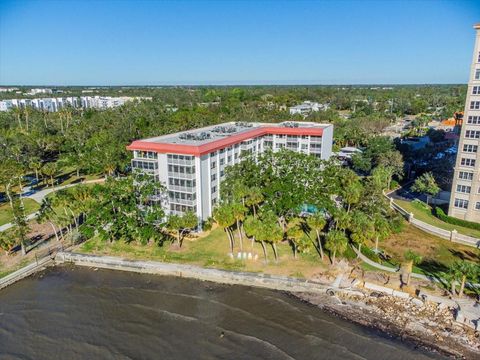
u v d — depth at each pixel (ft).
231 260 206.80
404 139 489.26
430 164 368.48
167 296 183.83
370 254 202.08
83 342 154.30
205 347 150.41
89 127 499.92
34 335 158.61
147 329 161.38
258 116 583.99
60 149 450.71
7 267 204.33
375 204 230.07
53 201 235.61
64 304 179.11
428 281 180.45
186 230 239.50
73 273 205.36
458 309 160.15
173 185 238.07
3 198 311.27
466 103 230.48
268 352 146.92
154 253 216.33
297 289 184.14
